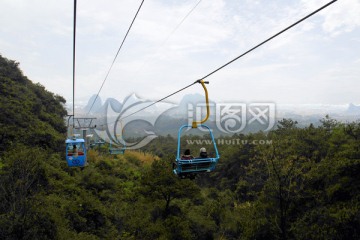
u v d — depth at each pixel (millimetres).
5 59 47219
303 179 23453
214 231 30531
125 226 25453
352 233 17281
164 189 29391
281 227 22797
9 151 24078
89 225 22188
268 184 25234
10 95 36281
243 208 29016
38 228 14805
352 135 25234
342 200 20438
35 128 32500
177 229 25594
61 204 20922
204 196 41594
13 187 16344
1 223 13789
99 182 30562
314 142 29328
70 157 21016
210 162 9070
